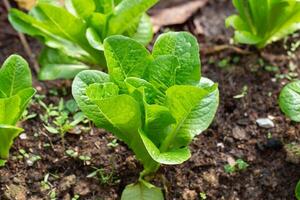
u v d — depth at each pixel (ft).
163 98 2.51
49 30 3.04
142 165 2.83
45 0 2.97
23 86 2.72
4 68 2.69
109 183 2.78
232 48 3.33
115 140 2.91
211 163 2.86
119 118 2.48
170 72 2.47
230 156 2.90
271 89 3.16
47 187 2.76
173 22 3.50
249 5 3.15
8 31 3.49
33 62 3.32
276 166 2.86
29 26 3.04
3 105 2.58
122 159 2.86
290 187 2.80
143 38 3.08
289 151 2.89
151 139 2.58
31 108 3.05
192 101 2.42
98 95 2.44
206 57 3.33
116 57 2.52
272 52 3.33
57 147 2.90
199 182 2.80
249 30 3.20
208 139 2.96
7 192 2.73
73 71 3.12
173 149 2.59
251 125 3.01
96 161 2.85
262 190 2.80
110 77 2.53
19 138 2.93
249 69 3.25
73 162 2.85
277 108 3.08
